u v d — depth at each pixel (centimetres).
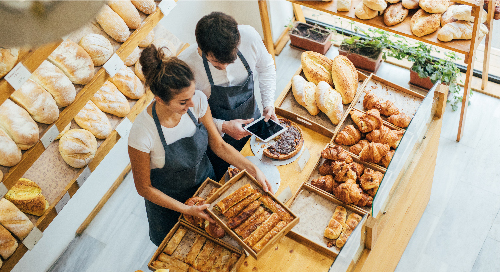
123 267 316
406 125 235
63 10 52
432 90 195
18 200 222
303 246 201
